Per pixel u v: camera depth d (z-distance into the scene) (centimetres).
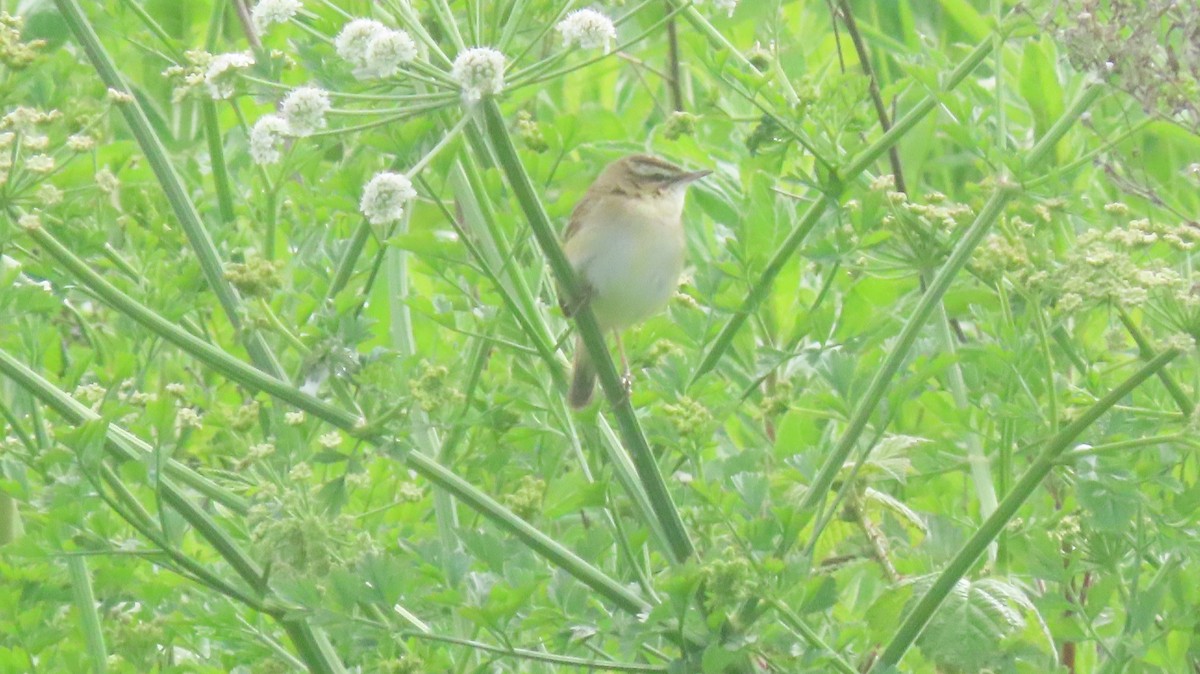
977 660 777
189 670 824
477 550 718
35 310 759
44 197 729
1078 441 782
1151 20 703
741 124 1150
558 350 889
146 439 767
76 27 885
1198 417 691
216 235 888
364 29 710
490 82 696
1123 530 693
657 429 823
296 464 763
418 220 1266
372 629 696
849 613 908
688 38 859
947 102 822
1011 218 849
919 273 881
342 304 757
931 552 911
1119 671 758
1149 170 1144
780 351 886
